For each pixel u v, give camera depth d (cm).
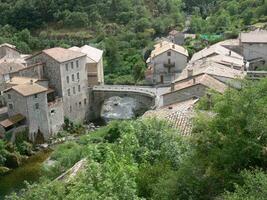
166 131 3688
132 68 12744
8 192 6638
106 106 10669
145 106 9794
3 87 9181
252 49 10106
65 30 15612
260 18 13025
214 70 7431
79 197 2377
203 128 2762
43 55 9431
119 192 2406
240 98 2606
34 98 8500
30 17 16038
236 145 2555
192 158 2712
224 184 2509
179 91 6625
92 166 2620
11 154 7650
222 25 13788
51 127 8944
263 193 2034
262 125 2517
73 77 9644
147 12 16538
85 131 9381
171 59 11050
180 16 16650
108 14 16088
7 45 11644
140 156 3331
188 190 2534
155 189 2647
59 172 5484
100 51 11550
